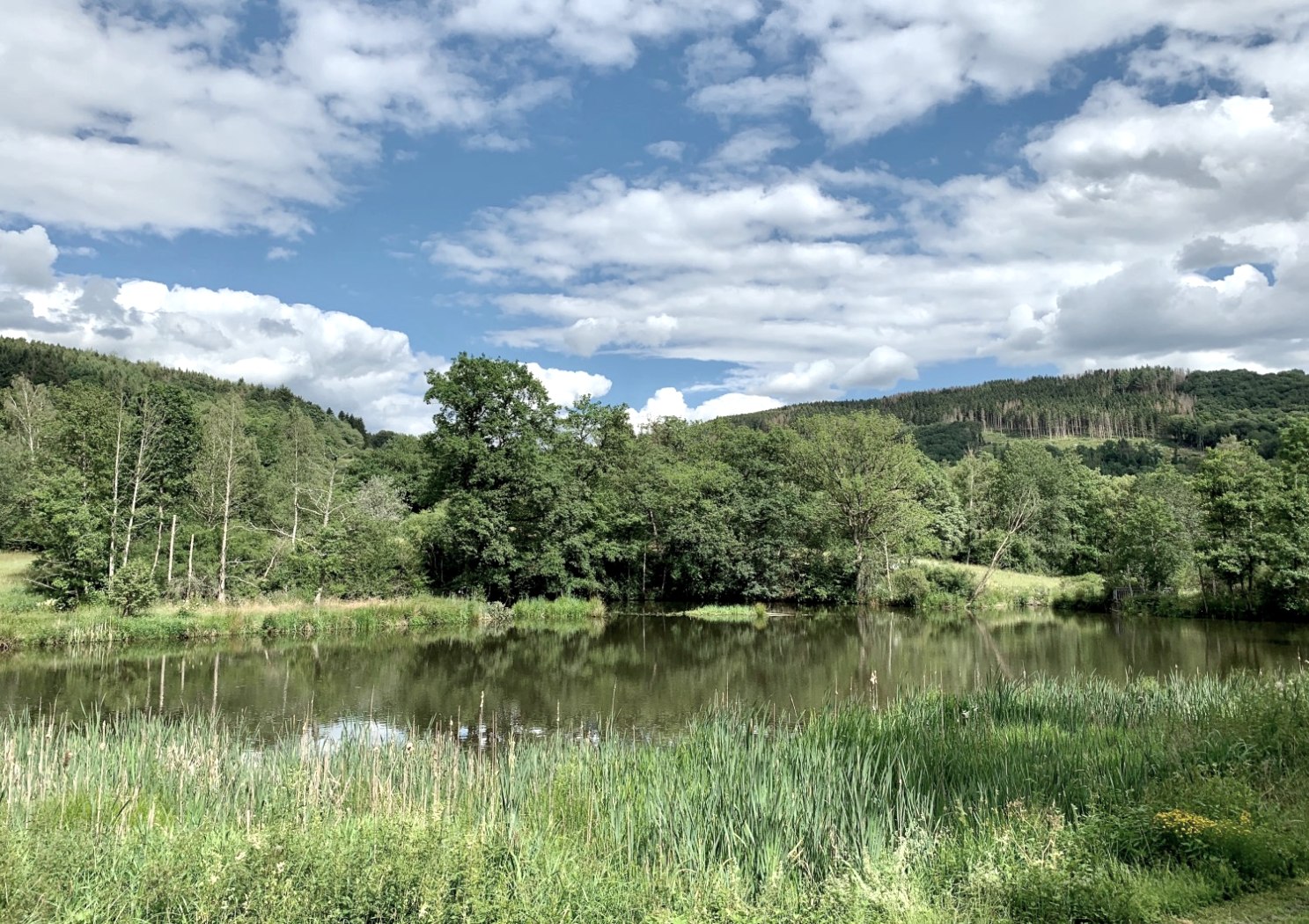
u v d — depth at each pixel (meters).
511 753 13.64
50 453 52.53
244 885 7.06
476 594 51.50
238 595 44.94
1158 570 57.12
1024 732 14.05
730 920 7.09
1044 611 58.44
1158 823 8.73
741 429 77.44
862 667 31.55
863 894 7.32
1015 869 7.84
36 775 11.82
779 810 9.95
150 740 15.30
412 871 7.42
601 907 7.42
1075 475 88.56
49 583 38.91
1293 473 48.94
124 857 8.34
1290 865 7.90
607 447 68.06
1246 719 12.50
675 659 33.84
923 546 63.94
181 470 58.47
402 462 90.44
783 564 61.78
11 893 6.83
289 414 109.44
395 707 23.69
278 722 21.44
